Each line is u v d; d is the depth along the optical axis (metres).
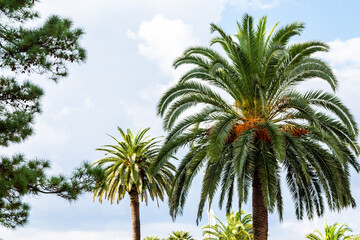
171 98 16.73
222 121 14.93
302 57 16.25
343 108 15.47
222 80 16.30
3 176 12.66
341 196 15.47
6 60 13.11
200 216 16.62
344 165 14.80
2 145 14.15
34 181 12.46
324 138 15.00
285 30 16.94
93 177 13.32
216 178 16.50
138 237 30.45
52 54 13.80
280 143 14.16
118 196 30.50
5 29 13.62
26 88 14.22
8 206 12.92
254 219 16.45
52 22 13.77
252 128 15.46
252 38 16.41
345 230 31.00
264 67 15.95
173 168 30.45
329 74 15.31
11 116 13.98
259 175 15.59
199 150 16.84
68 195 12.89
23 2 14.05
